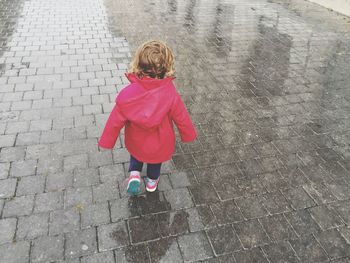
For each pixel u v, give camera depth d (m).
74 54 6.74
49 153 4.09
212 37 7.97
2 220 3.21
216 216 3.40
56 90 5.43
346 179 3.96
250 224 3.34
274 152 4.32
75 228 3.19
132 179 3.37
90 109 4.98
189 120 3.10
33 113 4.80
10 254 2.93
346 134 4.73
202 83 5.88
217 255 3.04
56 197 3.50
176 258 2.99
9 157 3.98
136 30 8.20
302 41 7.90
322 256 3.08
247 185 3.80
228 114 5.05
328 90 5.84
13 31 7.68
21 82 5.60
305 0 11.30
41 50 6.82
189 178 3.84
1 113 4.75
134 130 3.09
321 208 3.56
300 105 5.37
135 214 3.37
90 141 4.33
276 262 3.01
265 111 5.16
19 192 3.53
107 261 2.93
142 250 3.04
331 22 9.27
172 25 8.66
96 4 10.04
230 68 6.48
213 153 4.24
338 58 7.09
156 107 2.79
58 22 8.42
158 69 2.73
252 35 8.18
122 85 5.68
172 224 3.29
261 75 6.25
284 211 3.50
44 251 2.97
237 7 10.37
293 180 3.90
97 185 3.68
